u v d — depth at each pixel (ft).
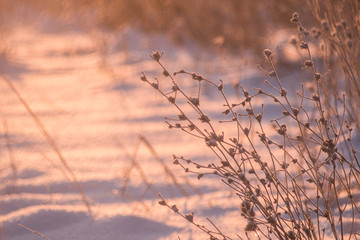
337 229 14.61
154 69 38.63
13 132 24.85
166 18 49.98
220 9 44.73
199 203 17.03
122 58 42.32
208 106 28.96
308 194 16.40
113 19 54.44
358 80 19.07
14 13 65.10
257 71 34.50
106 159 21.39
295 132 22.80
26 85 34.55
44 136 24.27
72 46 47.55
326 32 18.45
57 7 63.16
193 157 21.42
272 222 12.14
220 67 36.81
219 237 14.79
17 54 43.86
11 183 18.58
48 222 15.74
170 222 15.84
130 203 17.20
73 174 19.57
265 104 27.63
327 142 12.30
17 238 15.16
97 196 17.66
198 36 45.01
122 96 31.78
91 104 30.12
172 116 27.58
